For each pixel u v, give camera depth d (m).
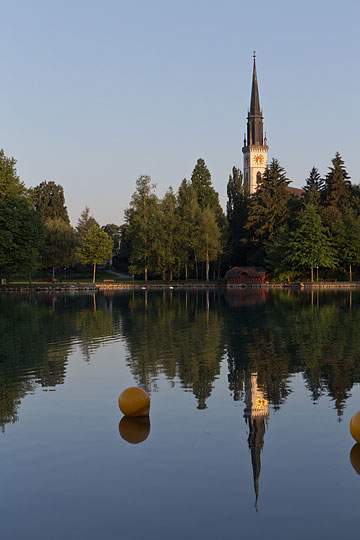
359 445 11.95
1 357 22.31
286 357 21.94
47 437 12.57
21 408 14.91
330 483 10.14
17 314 41.59
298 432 12.80
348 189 111.62
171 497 9.65
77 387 17.23
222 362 21.02
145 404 14.04
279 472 10.62
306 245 94.19
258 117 172.75
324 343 25.42
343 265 101.38
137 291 85.00
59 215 143.88
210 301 57.59
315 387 16.95
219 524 8.75
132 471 10.70
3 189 72.88
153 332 29.95
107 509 9.27
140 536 8.43
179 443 12.15
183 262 104.94
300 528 8.63
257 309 45.41
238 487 10.01
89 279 117.12
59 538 8.40
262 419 13.80
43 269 113.44
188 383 17.67
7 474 10.62
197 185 121.12
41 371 19.61
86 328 31.94
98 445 12.06
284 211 107.06
